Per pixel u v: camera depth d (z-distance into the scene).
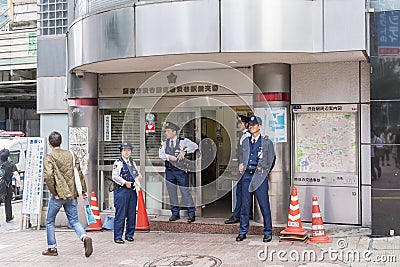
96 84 9.78
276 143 8.70
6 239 8.72
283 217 8.69
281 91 8.73
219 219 9.05
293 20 7.44
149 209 9.77
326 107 8.80
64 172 7.24
